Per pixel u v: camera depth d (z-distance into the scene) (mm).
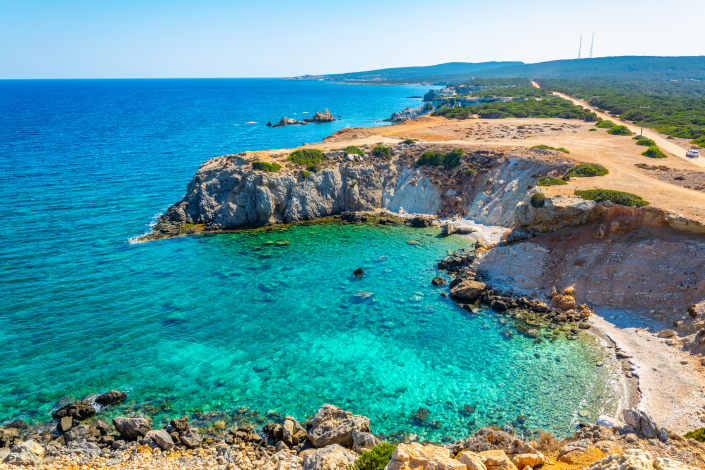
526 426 29234
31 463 24812
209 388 33375
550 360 36031
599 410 30344
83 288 47469
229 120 196250
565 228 51062
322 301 45750
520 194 65125
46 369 35000
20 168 95938
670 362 33875
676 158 69562
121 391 32844
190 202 70375
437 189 72688
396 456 19969
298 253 57812
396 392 32844
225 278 50625
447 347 38125
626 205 47344
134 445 27828
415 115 185000
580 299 44062
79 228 64125
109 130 157000
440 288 48438
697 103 153750
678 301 39188
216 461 26172
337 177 74438
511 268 50469
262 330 40719
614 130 94438
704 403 29188
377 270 52719
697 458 21875
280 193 69875
